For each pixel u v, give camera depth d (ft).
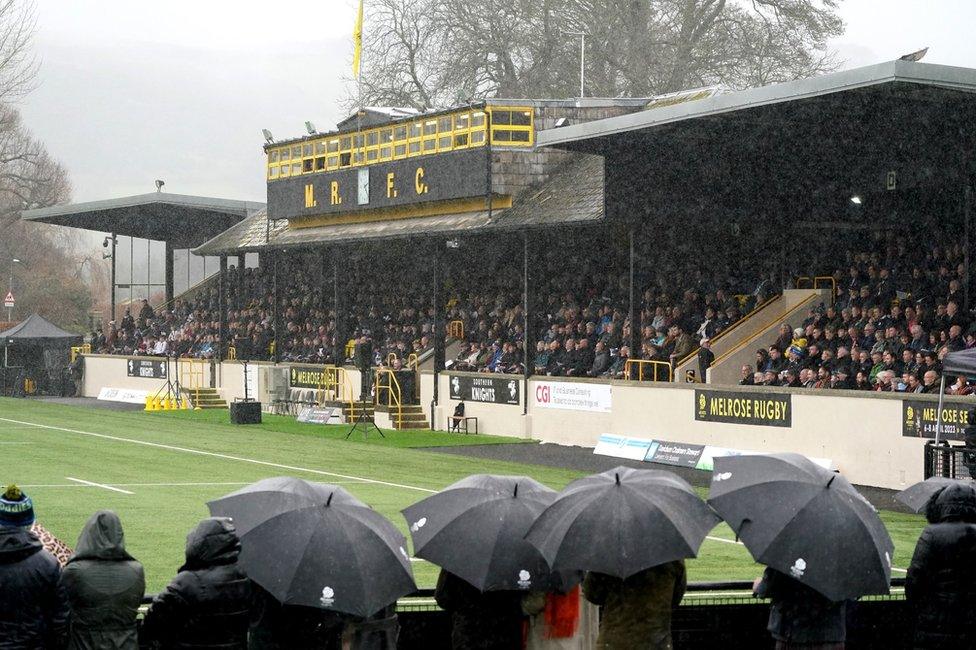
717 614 32.30
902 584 33.83
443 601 27.73
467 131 128.26
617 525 25.41
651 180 108.58
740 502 27.37
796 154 105.91
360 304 161.99
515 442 117.29
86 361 197.47
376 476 88.22
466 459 102.17
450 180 130.21
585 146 105.50
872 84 75.72
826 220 112.78
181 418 146.10
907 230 108.06
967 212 95.35
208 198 187.11
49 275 308.40
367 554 25.50
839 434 88.07
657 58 203.72
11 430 124.47
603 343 115.44
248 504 26.43
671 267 120.37
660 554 25.11
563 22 205.36
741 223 111.75
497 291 146.82
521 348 126.21
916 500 38.86
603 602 26.16
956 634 27.58
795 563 26.11
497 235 142.51
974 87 76.07
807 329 98.32
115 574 24.48
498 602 27.35
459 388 129.59
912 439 82.58
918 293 93.30
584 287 133.08
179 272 239.09
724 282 117.29
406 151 136.98
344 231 146.82
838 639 27.07
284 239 157.17
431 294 156.56
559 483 85.10
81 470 88.84
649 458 103.09
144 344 190.39
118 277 367.86
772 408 93.56
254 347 166.61
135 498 73.51
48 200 313.12
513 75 210.18
